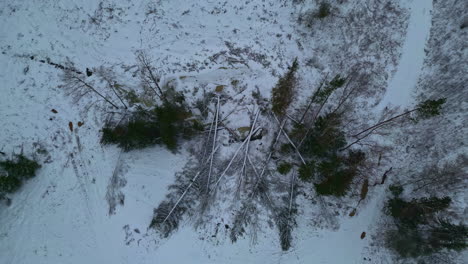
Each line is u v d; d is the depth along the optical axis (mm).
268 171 13070
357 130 13594
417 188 12977
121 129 12805
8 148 12594
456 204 12594
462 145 13359
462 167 13078
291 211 12695
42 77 13523
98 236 12227
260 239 12398
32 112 13094
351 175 12578
